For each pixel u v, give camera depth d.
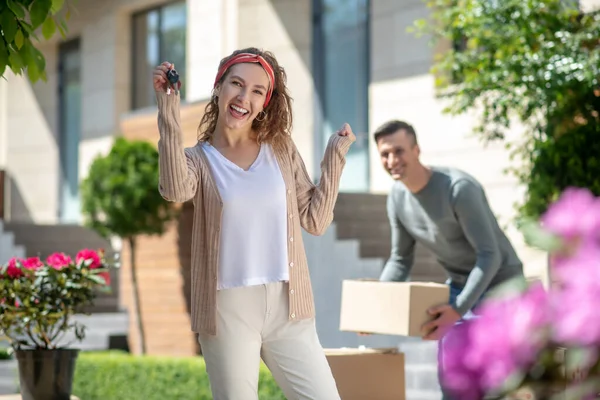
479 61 8.22
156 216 12.53
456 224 5.77
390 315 5.39
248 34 14.43
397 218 6.12
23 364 6.87
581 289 1.83
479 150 11.10
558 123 8.02
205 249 4.04
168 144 3.86
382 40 12.71
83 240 16.72
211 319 3.99
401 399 5.55
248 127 4.13
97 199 12.64
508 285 2.01
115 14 17.27
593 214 1.93
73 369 7.00
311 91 14.00
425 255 10.66
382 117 12.64
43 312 7.00
